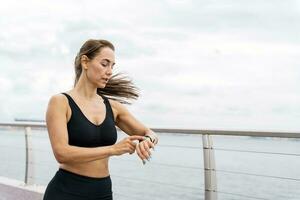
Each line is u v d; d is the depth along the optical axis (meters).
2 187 4.35
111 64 2.03
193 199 3.14
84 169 1.95
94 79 1.99
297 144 2.67
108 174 2.06
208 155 2.97
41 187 4.11
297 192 3.67
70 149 1.80
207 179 2.98
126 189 3.50
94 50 1.99
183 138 3.14
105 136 1.98
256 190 4.07
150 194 3.67
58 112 1.88
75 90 2.02
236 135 2.76
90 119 1.97
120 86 2.27
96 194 1.97
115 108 2.17
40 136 4.25
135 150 1.83
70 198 1.93
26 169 4.31
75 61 2.09
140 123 2.20
